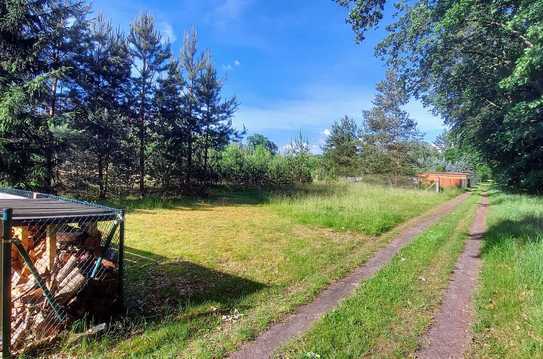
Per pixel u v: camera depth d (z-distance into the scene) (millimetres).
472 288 4750
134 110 15750
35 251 3670
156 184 17219
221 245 7477
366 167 31906
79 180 14383
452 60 12516
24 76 10742
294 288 4922
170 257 6418
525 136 12555
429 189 28484
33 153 11109
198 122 18812
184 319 3758
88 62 13648
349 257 6648
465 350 3107
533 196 16047
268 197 17625
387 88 29922
